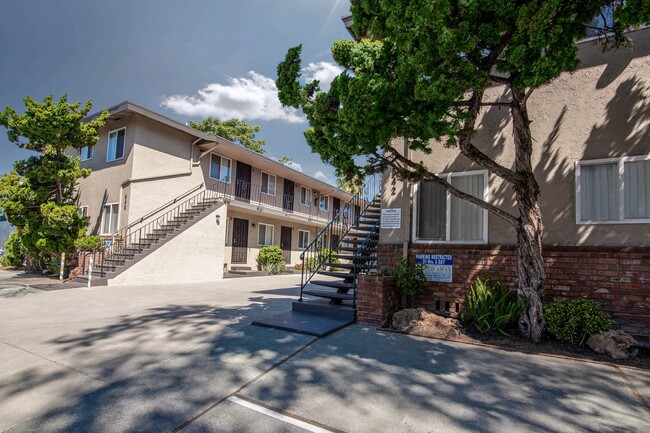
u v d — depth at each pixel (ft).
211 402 10.32
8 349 14.90
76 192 50.62
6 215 42.52
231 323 19.72
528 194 17.13
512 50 12.17
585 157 18.70
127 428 8.86
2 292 30.27
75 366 13.01
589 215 18.45
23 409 9.81
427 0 11.39
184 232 42.65
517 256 17.93
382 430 8.91
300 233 74.84
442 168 22.56
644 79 17.80
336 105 16.42
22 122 36.14
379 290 19.92
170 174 46.80
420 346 15.92
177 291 33.37
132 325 19.17
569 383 12.01
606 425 9.27
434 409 10.04
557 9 11.96
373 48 15.61
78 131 38.96
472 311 18.63
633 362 14.23
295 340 16.53
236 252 57.26
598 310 16.25
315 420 9.37
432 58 12.59
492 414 9.80
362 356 14.51
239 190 58.44
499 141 21.02
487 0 11.76
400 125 14.25
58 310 23.16
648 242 16.96
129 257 37.99
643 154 17.40
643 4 10.62
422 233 22.91
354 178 19.60
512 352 15.30
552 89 19.81
